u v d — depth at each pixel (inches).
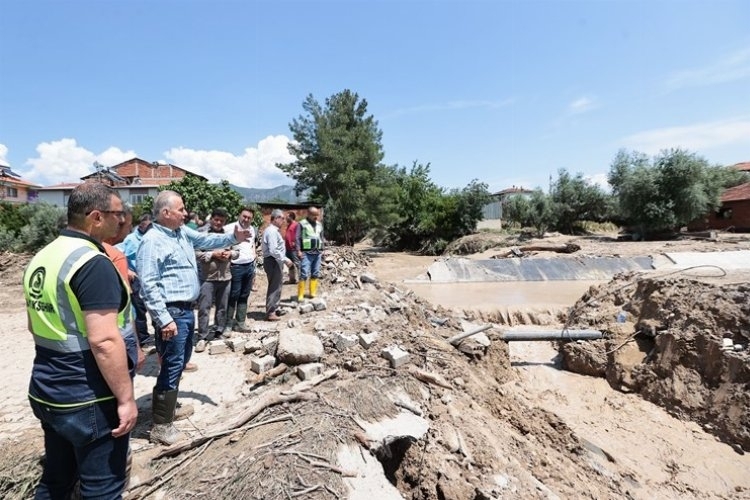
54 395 87.4
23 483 127.7
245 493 116.5
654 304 328.2
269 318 286.8
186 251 151.7
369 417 159.8
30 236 653.3
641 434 247.9
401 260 1021.2
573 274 658.2
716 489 205.2
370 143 1107.9
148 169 1817.2
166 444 141.6
